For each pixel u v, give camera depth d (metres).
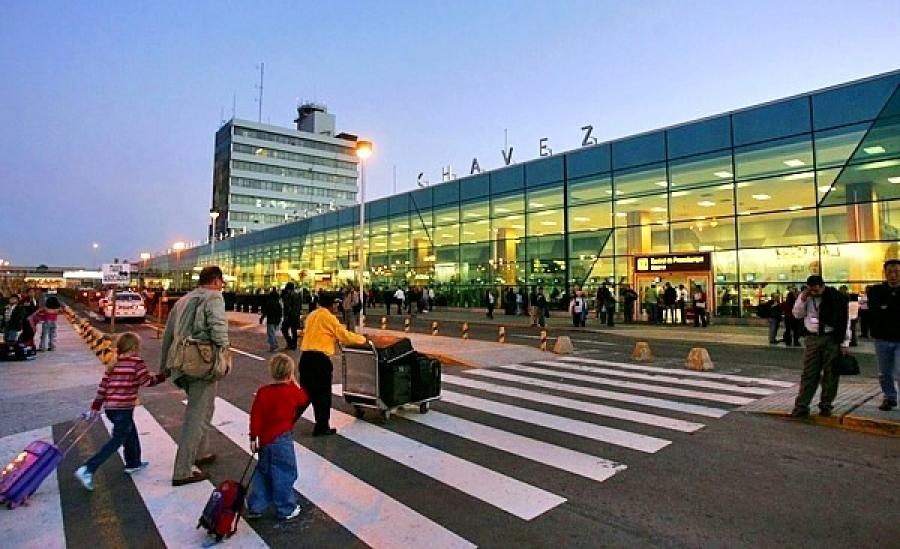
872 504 4.41
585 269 29.67
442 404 8.30
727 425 6.95
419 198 40.78
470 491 4.75
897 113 19.81
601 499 4.55
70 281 119.56
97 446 6.32
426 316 31.98
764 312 17.50
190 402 5.10
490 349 15.13
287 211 118.00
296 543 3.81
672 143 26.31
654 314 25.42
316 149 123.50
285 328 16.08
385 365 7.28
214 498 3.91
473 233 36.25
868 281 20.23
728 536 3.85
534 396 8.88
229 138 114.19
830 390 7.05
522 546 3.73
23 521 4.19
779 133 22.81
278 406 4.35
